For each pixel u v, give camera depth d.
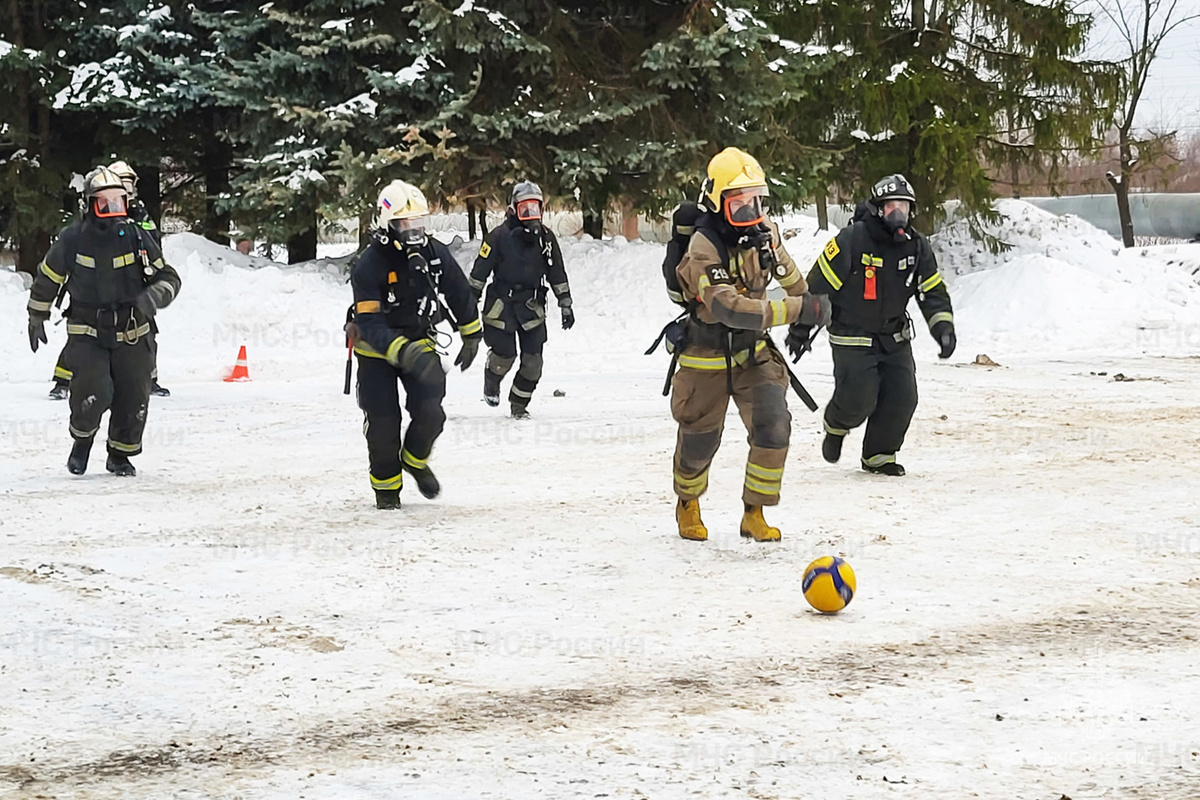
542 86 27.53
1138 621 6.86
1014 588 7.61
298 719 5.46
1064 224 34.84
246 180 27.05
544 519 9.85
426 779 4.77
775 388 8.90
